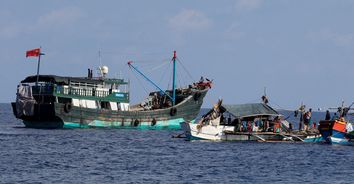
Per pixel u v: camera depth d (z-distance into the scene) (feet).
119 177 554.46
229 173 592.60
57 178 542.16
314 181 558.97
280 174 595.47
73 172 576.61
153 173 581.12
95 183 523.29
